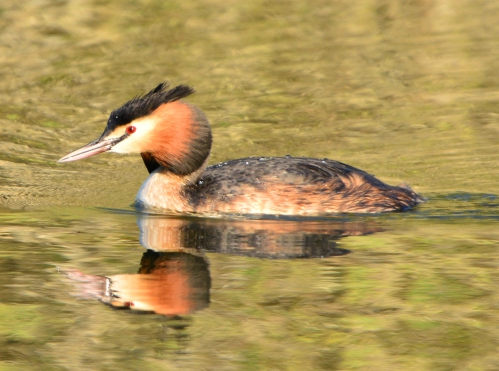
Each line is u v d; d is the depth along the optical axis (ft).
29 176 53.83
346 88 70.64
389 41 81.15
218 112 65.92
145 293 33.47
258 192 44.60
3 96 69.05
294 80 72.08
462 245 39.19
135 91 69.21
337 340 29.63
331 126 63.05
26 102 67.92
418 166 54.80
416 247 38.93
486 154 56.70
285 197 44.50
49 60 75.92
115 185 52.39
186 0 91.56
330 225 42.65
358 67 75.15
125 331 30.32
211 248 39.01
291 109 66.33
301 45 79.92
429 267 36.11
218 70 73.92
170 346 29.17
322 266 36.37
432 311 31.71
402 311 31.73
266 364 27.86
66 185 52.08
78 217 44.86
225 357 28.37
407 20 87.61
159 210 45.96
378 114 65.31
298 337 29.78
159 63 75.46
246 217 44.19
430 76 72.74
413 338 29.63
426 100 67.67
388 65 75.25
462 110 65.36
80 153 44.93
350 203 44.86
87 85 70.95
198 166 45.60
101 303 32.71
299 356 28.43
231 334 30.07
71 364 27.78
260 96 68.95
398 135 60.90
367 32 84.07
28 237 40.78
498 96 67.77
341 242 39.81
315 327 30.55
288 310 31.86
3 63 75.25
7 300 32.71
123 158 58.85
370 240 40.14
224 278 35.01
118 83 71.15
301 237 40.65
